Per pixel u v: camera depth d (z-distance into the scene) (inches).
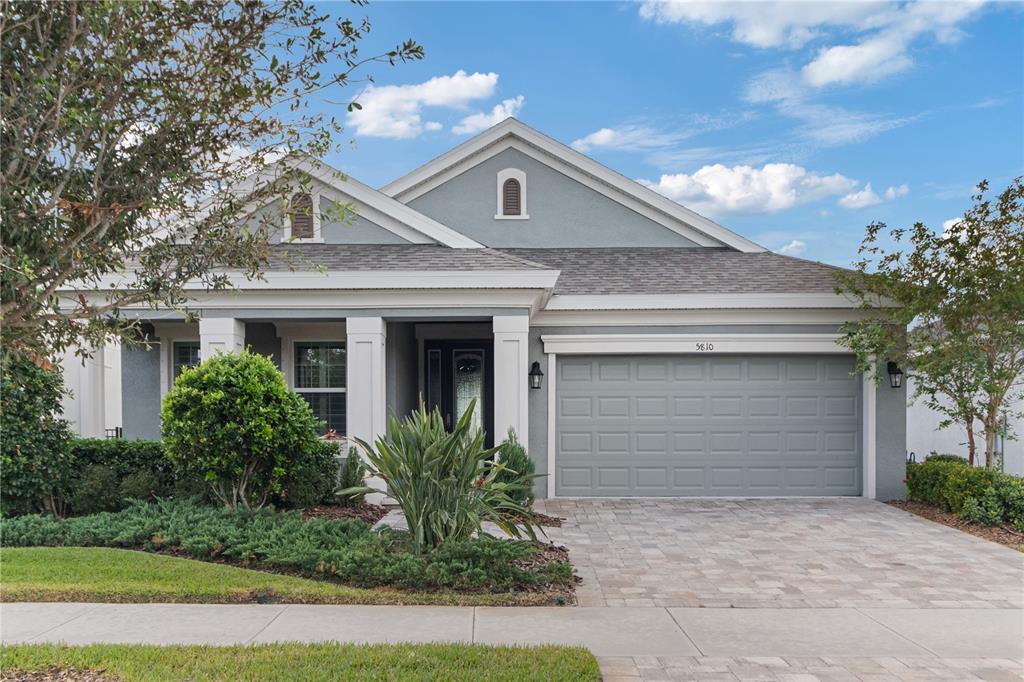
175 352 537.0
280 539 304.8
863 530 391.5
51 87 154.2
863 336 465.4
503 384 465.4
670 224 612.4
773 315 494.3
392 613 241.1
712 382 503.8
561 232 612.1
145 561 289.0
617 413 505.0
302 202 214.2
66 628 221.5
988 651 213.5
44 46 158.6
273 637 215.0
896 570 308.3
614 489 502.9
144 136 176.1
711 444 502.9
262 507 382.6
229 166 196.5
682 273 537.0
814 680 189.9
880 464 490.6
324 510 417.1
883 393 491.8
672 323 499.8
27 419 375.2
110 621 228.7
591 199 614.2
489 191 612.1
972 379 433.7
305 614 238.7
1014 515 384.8
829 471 499.8
